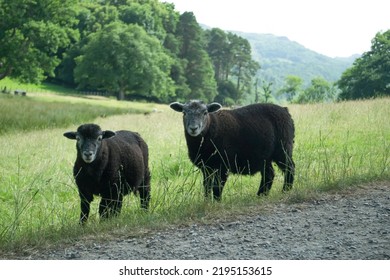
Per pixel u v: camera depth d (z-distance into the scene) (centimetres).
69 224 912
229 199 1018
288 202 979
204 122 1078
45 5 6166
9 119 3206
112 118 3469
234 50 15488
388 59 7750
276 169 1429
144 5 12738
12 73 6312
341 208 927
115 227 884
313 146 1650
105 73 9756
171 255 746
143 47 9919
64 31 6228
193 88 12688
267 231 828
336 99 2912
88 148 962
